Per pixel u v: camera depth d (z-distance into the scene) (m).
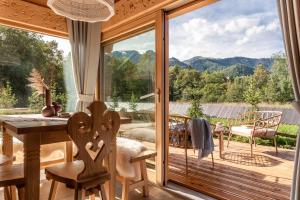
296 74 1.54
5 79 3.30
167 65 2.73
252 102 5.25
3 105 3.27
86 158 1.51
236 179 2.94
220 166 3.50
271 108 4.95
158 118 2.70
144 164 2.35
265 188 2.65
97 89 3.84
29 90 3.51
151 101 2.93
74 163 1.82
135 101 3.20
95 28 3.62
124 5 3.17
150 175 2.82
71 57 3.68
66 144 2.29
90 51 3.62
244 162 3.72
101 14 2.02
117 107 3.55
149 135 2.94
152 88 2.92
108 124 1.64
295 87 1.56
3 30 3.28
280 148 4.66
